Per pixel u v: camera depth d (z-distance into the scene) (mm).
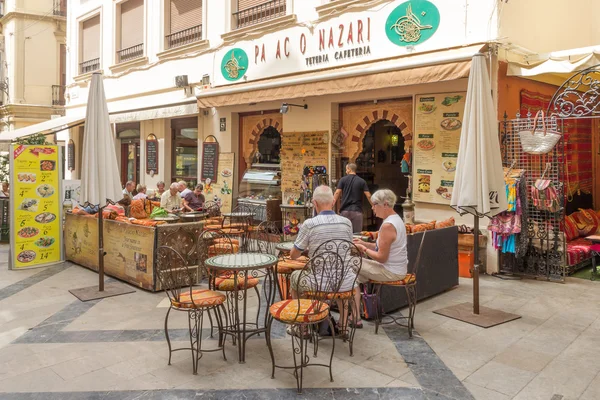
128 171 14914
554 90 8562
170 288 4551
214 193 11422
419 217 7824
